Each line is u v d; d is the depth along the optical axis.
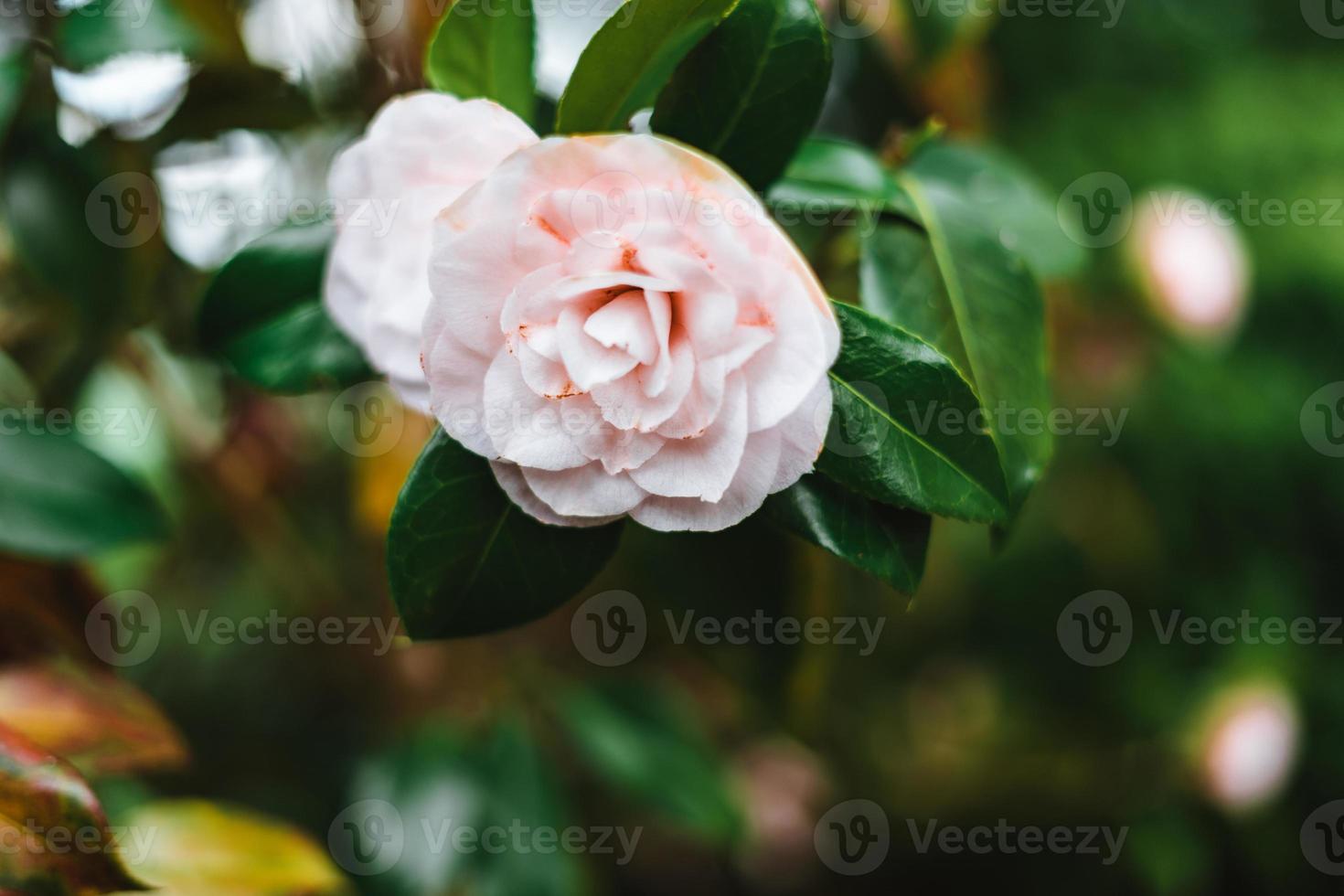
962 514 0.44
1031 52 1.55
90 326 0.59
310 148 0.63
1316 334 1.42
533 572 0.45
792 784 1.23
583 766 1.00
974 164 0.58
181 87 0.59
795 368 0.42
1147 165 1.43
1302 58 1.61
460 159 0.44
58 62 0.56
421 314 0.45
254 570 0.83
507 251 0.42
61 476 0.55
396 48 0.58
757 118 0.46
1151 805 1.22
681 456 0.43
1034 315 0.51
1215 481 1.29
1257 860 1.24
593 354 0.42
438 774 0.74
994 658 1.33
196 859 0.55
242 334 0.52
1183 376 1.21
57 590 0.57
